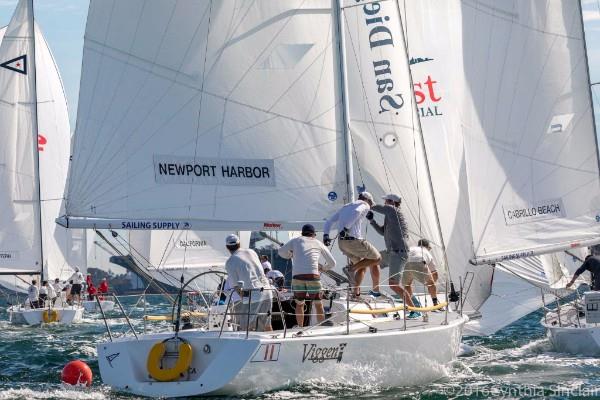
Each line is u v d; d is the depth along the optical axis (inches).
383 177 2332.7
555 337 2664.9
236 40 2144.4
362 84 2335.1
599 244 2775.6
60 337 3695.9
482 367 2349.9
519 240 2760.8
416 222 2325.3
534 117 2763.3
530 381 2132.1
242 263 1876.2
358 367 1876.2
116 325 4343.0
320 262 2209.6
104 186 2138.3
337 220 2079.2
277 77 2148.1
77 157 2142.0
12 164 5310.0
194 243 4188.0
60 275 6082.7
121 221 2129.7
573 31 2778.1
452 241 2854.3
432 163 2893.7
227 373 1713.8
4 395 1903.3
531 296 2910.9
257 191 2142.0
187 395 1739.7
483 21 2785.4
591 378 2172.7
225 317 1812.3
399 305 2212.1
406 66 2346.2
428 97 2910.9
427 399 1884.8
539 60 2770.7
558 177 2763.3
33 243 5339.6
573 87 2770.7
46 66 5659.5
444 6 2928.2
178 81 2144.4
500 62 2775.6
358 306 2069.4
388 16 2343.8
